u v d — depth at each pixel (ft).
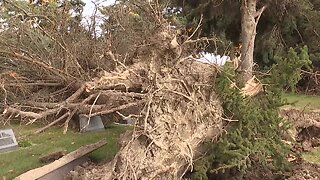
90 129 31.32
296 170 21.53
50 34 24.32
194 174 19.45
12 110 16.03
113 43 24.58
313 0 49.55
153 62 19.22
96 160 22.67
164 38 19.13
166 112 18.45
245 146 19.58
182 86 19.29
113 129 32.24
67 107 17.57
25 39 26.16
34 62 21.38
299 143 26.37
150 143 17.56
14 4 24.02
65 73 22.99
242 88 21.52
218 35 46.80
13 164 23.68
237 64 23.30
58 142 28.30
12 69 26.21
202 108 19.65
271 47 46.01
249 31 31.78
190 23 43.34
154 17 20.70
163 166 17.65
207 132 19.76
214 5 41.63
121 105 18.67
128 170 17.02
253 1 32.65
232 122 20.76
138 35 24.26
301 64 21.24
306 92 43.52
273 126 21.11
